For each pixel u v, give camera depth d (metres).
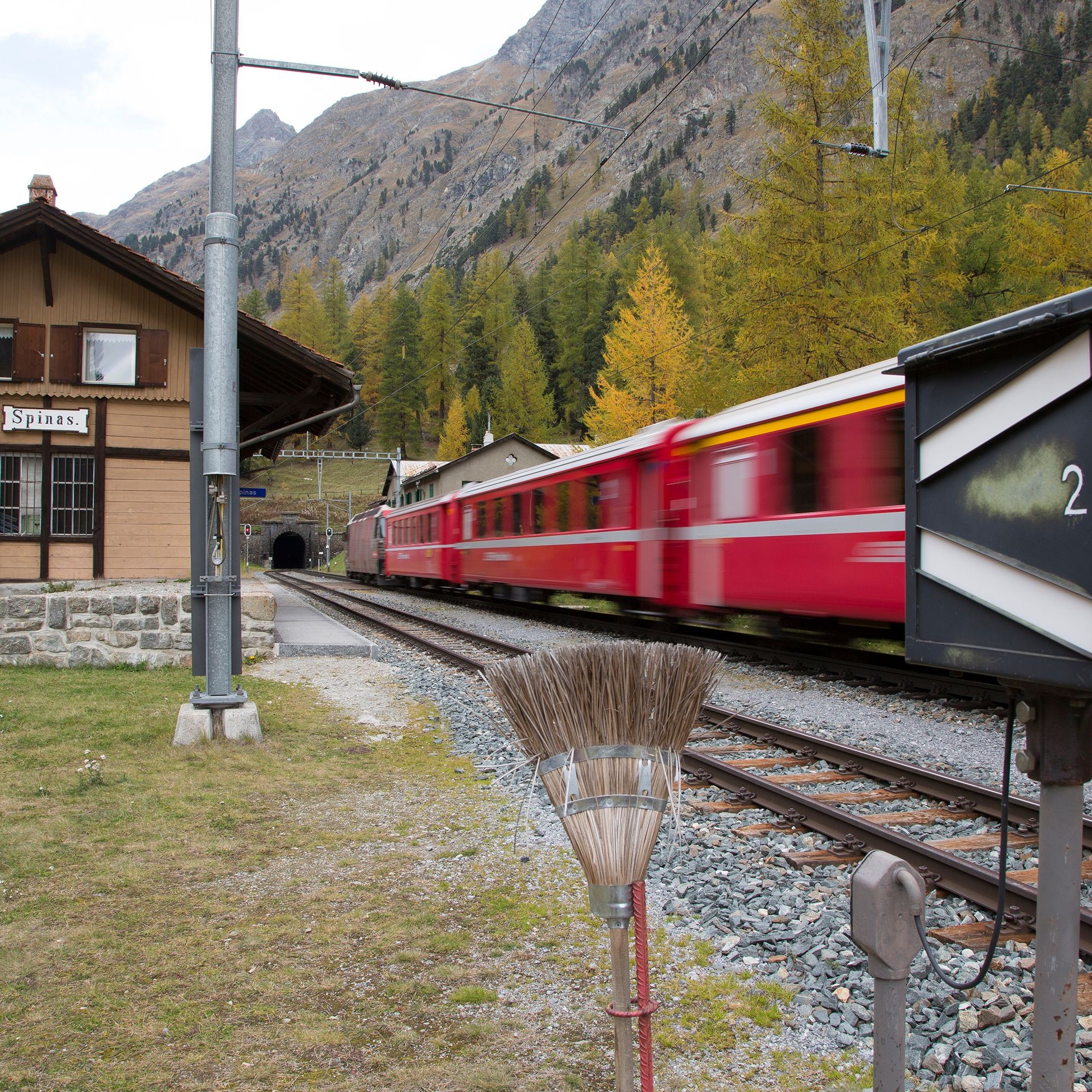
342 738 7.79
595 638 15.80
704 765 6.62
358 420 112.19
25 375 12.80
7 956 3.80
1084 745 2.07
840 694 9.96
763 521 11.52
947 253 24.27
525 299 108.25
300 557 82.69
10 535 12.88
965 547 2.18
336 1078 2.97
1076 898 2.09
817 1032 3.26
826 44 23.16
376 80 8.81
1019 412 2.01
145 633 11.06
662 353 31.59
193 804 5.84
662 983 3.65
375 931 4.08
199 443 7.62
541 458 51.38
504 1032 3.26
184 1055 3.10
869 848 5.00
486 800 6.07
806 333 22.66
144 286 13.12
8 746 7.06
